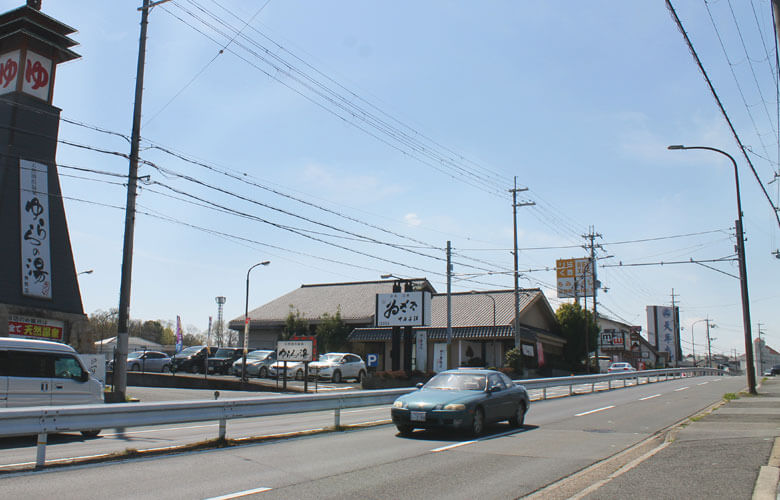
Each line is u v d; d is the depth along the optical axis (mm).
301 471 9477
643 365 79688
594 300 57938
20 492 7809
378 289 56844
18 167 27312
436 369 47781
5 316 26000
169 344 102500
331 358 41156
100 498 7523
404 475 9281
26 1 28109
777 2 8102
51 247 28234
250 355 42562
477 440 13258
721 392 28844
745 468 9195
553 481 9016
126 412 10688
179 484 8391
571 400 25438
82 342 28859
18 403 14062
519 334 41875
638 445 12602
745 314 27891
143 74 22234
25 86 27812
